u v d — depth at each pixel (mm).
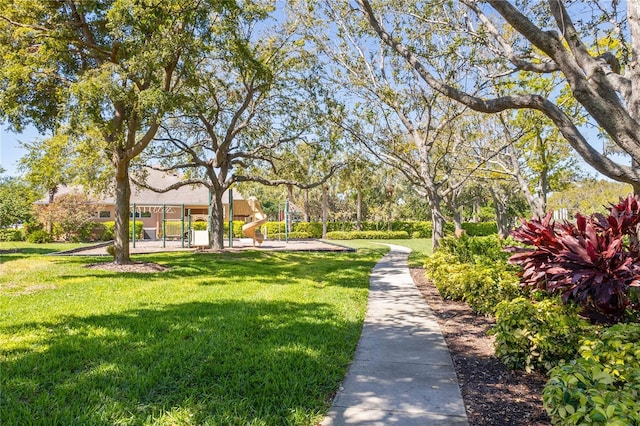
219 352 4547
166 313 6434
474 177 19562
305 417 3217
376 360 4625
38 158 14516
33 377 3828
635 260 4527
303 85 16000
